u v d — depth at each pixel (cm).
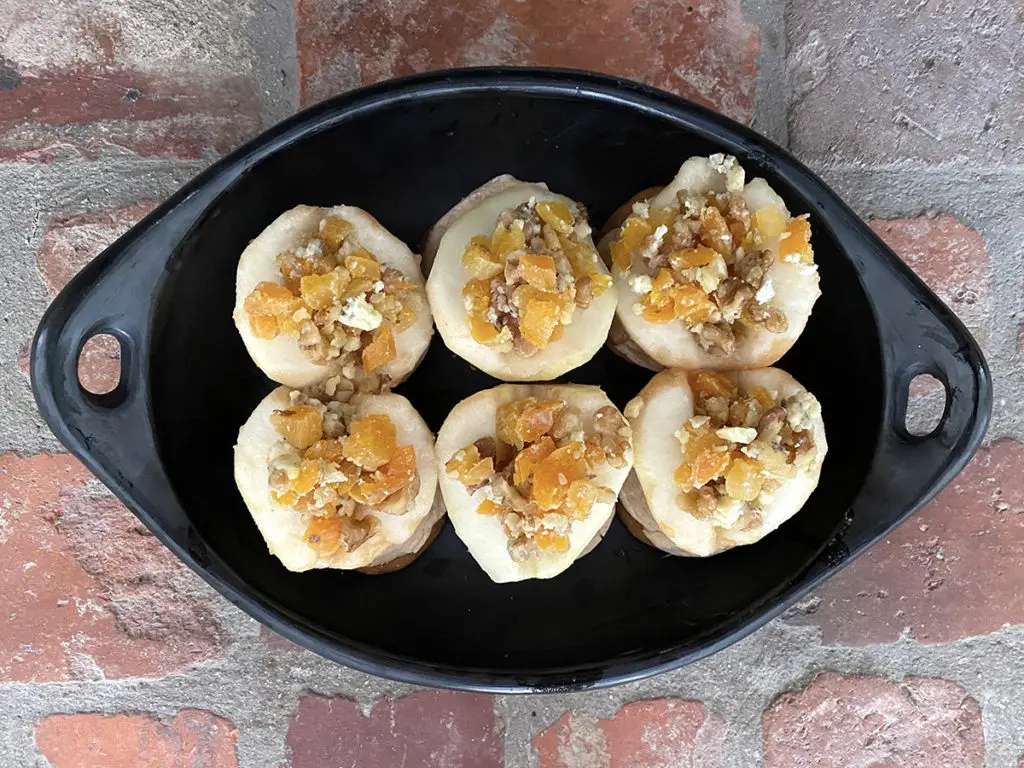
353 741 40
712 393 34
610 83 33
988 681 41
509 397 35
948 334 34
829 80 40
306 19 38
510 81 33
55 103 38
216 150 39
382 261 34
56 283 39
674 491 34
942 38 40
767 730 40
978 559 41
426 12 39
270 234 34
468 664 35
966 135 40
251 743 40
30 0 38
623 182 38
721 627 34
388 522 34
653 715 40
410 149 36
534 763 40
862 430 35
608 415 34
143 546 39
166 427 33
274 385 37
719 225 33
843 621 40
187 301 34
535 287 32
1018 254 40
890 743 41
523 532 33
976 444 33
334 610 35
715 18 39
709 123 33
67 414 32
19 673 39
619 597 38
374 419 33
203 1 38
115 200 39
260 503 33
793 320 34
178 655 40
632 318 35
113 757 40
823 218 34
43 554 39
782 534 36
